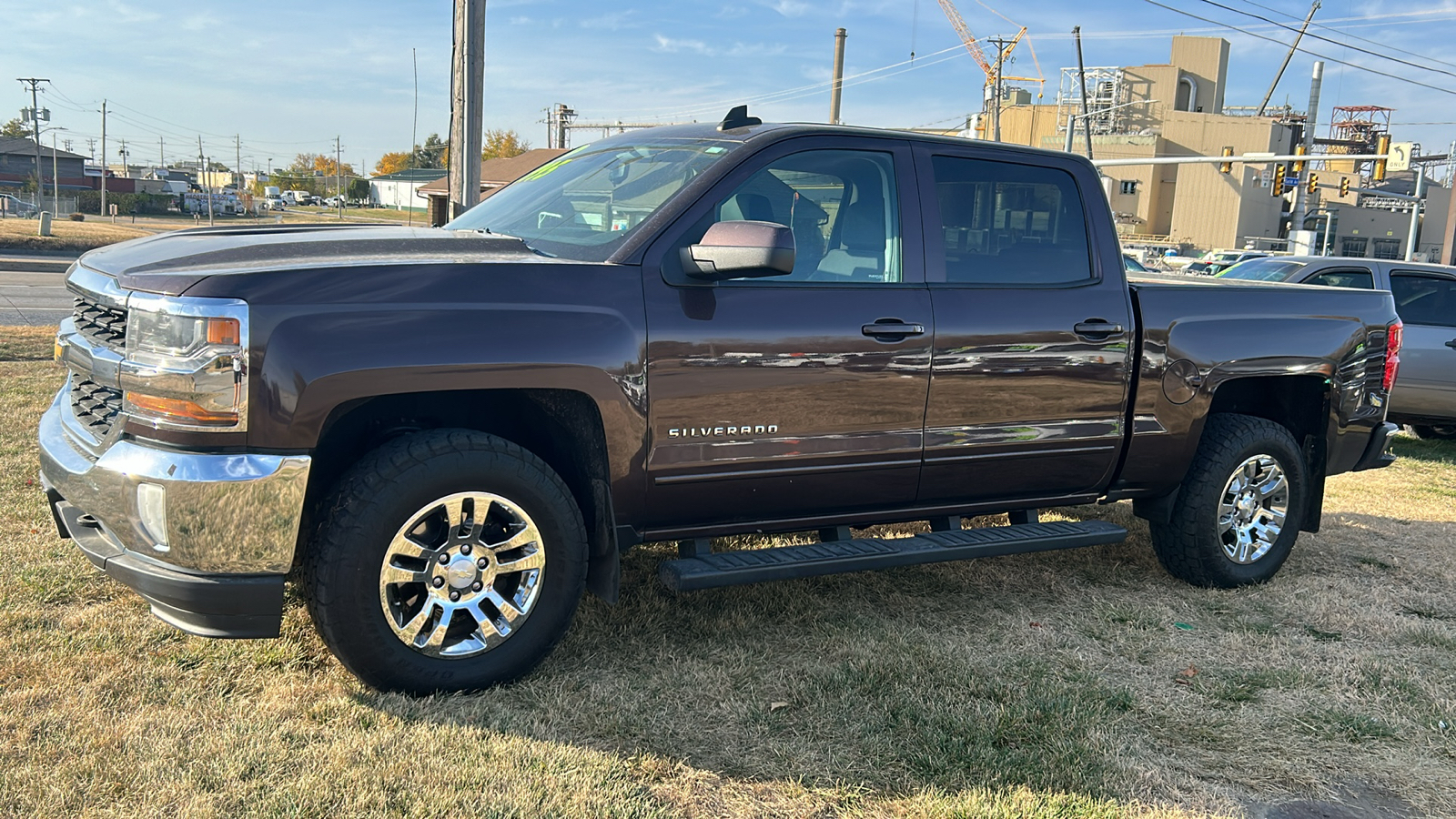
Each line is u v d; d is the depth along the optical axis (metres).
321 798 2.64
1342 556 5.55
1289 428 5.25
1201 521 4.71
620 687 3.41
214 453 2.87
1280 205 81.69
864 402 3.75
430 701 3.20
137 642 3.50
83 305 3.52
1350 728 3.43
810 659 3.74
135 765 2.74
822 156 3.81
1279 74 91.94
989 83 80.00
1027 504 4.38
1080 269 4.34
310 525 3.16
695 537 3.68
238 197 102.00
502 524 3.32
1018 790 2.90
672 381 3.40
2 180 98.44
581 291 3.29
